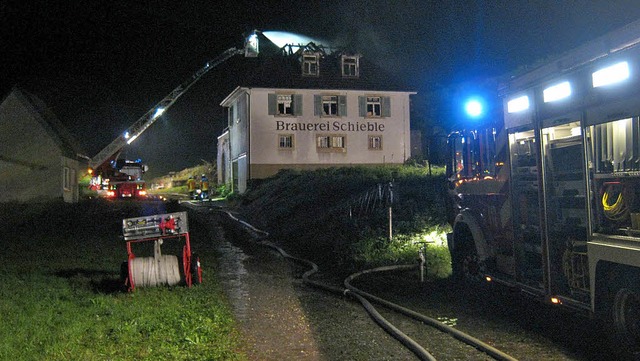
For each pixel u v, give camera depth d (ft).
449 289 33.55
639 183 18.16
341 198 72.13
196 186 151.12
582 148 20.80
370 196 63.98
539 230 24.45
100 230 62.59
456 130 33.78
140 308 26.89
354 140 124.16
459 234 34.24
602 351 21.09
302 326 25.53
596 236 20.25
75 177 106.93
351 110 124.16
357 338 23.48
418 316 26.11
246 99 121.80
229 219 86.58
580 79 20.86
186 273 32.42
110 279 34.78
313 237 57.00
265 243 56.44
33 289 30.71
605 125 19.77
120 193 131.34
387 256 43.34
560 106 22.17
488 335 23.53
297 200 79.41
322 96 123.13
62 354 20.04
